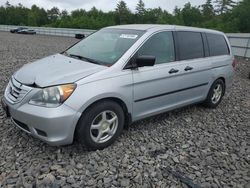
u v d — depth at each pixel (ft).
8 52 48.96
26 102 11.04
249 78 32.17
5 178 10.04
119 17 274.57
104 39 15.12
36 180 10.01
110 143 12.68
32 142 12.57
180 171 11.21
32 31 144.46
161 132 14.74
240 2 169.27
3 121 14.66
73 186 9.81
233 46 52.21
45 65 12.92
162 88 14.32
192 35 16.75
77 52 14.93
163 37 14.79
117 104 12.37
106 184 10.06
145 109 13.92
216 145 13.79
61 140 10.90
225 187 10.46
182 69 15.31
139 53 13.32
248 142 14.44
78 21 231.50
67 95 10.73
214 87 18.85
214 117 17.80
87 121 11.38
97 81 11.50
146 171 11.02
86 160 11.41
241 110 19.75
